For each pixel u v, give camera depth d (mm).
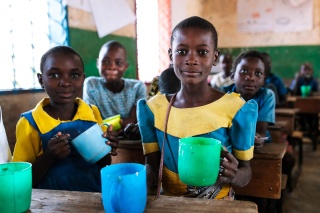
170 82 1681
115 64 1961
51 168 1088
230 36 5746
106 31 2730
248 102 958
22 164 700
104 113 1942
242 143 952
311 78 4918
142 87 2035
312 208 2305
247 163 986
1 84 1736
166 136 991
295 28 5410
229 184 1035
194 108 975
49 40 2102
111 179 574
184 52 921
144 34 3980
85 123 1161
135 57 3416
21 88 1821
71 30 2266
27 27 1911
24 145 1081
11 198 615
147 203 669
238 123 943
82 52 2420
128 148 1492
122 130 1555
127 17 3006
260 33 5590
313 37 5344
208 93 1012
